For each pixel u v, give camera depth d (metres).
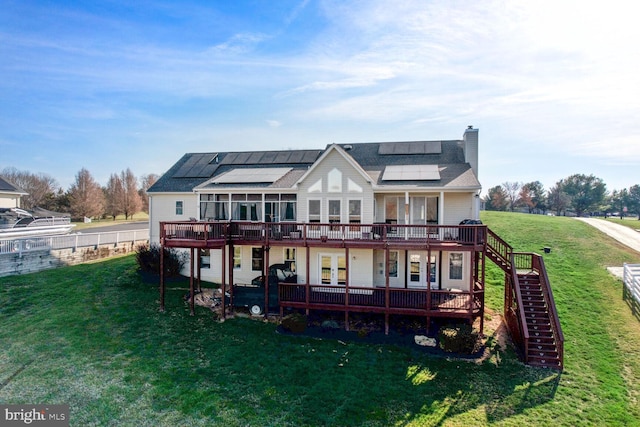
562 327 16.84
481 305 16.61
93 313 17.42
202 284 22.08
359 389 12.63
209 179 24.56
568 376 13.61
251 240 18.45
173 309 18.47
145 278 21.80
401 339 16.20
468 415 11.41
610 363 14.30
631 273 19.11
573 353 15.04
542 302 16.31
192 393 12.02
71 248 24.27
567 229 31.45
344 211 19.38
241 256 21.84
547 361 14.48
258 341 15.84
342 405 11.74
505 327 17.48
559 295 19.67
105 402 11.32
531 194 73.81
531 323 15.62
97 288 20.19
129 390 12.00
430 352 15.30
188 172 25.97
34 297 18.47
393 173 20.33
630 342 15.43
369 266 19.02
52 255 23.05
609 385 13.02
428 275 16.48
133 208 66.50
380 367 14.09
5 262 20.67
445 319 17.64
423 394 12.46
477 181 18.58
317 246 17.66
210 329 16.75
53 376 12.51
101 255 26.42
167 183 25.39
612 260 23.91
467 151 21.61
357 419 11.09
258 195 21.05
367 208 19.08
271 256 21.16
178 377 12.91
